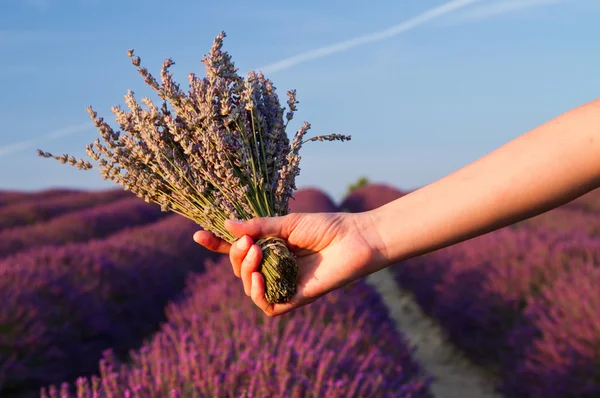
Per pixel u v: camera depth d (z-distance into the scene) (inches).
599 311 63.4
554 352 63.8
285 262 29.7
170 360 47.3
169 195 33.0
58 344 74.9
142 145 32.3
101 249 119.2
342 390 42.9
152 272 118.6
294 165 32.6
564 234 105.3
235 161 32.2
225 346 49.9
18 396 65.1
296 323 58.2
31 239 181.2
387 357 53.3
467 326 93.0
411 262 140.9
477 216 26.5
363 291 84.9
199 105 31.6
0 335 66.7
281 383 42.4
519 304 84.4
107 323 86.2
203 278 97.5
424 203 28.0
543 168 25.4
